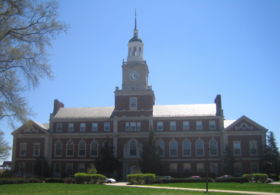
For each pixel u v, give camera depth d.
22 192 34.38
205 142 74.50
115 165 71.56
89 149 78.00
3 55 17.84
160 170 68.19
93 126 79.44
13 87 18.44
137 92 78.69
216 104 78.25
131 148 76.00
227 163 69.50
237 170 71.94
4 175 70.38
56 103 83.88
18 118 18.91
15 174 72.81
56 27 19.08
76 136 79.06
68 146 78.88
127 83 81.56
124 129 77.12
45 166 76.31
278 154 69.31
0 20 17.33
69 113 83.12
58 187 42.72
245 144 72.88
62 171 77.62
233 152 72.81
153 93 81.94
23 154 79.19
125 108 78.31
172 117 76.81
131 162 74.44
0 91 18.27
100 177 55.09
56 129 80.50
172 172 73.69
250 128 73.38
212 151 73.69
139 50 84.25
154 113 79.00
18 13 17.62
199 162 73.62
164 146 75.50
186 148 74.88
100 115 80.81
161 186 46.31
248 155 72.31
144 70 81.94
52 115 81.25
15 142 80.06
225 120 81.81
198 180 57.19
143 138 76.12
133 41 84.31
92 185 47.81
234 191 36.50
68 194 31.77
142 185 50.16
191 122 76.25
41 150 78.88
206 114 76.50
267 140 71.44
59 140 79.50
